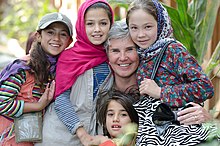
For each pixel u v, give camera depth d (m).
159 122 2.46
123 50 2.62
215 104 4.06
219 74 3.94
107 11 2.71
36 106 2.72
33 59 2.72
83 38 2.76
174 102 2.46
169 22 2.57
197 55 3.52
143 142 2.44
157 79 2.54
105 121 2.67
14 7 8.81
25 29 8.01
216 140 2.32
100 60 2.74
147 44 2.55
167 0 4.35
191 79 2.44
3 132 2.78
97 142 2.60
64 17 2.79
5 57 6.57
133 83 2.72
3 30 8.93
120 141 2.42
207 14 3.51
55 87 2.75
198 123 2.43
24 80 2.72
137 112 2.54
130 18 2.55
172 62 2.49
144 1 2.54
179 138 2.38
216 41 4.11
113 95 2.65
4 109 2.68
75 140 2.72
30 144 2.78
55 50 2.77
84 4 2.74
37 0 8.31
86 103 2.71
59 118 2.72
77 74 2.71
